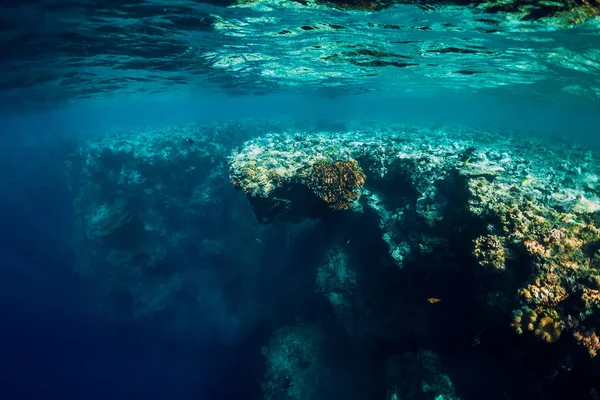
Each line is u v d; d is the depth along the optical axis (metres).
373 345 11.40
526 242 6.66
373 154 12.12
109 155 21.50
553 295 5.88
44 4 8.79
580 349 5.77
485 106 58.91
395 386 9.43
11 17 9.34
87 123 76.69
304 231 16.39
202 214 21.97
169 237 22.44
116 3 9.13
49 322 27.00
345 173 10.23
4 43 11.36
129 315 24.08
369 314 11.37
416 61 17.92
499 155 13.47
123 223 21.09
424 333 9.84
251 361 19.75
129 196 21.50
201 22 11.03
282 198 10.93
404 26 11.47
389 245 10.14
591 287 5.83
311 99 48.06
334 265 12.40
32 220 32.19
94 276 23.80
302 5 9.59
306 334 13.74
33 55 13.23
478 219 8.08
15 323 26.73
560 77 20.50
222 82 25.58
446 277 9.05
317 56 16.81
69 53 13.66
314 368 12.88
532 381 6.88
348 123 29.94
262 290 19.86
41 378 23.86
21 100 24.91
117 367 24.17
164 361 24.03
